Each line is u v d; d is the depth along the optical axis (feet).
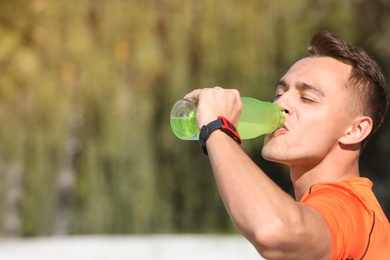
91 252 74.59
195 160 129.70
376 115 24.50
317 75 23.68
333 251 19.99
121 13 120.16
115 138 123.54
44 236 129.29
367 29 136.67
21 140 126.31
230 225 128.77
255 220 18.78
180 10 121.39
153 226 128.26
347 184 22.89
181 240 77.36
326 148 23.73
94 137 124.47
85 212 127.75
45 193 128.47
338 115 23.61
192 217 129.39
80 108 123.03
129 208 126.82
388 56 140.97
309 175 24.26
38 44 122.42
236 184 19.40
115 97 122.21
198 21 121.70
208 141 20.71
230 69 121.60
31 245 77.71
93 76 120.78
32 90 123.54
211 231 128.57
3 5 121.19
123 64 121.49
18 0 120.47
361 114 23.97
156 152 126.82
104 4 120.16
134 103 123.24
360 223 21.31
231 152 20.24
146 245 75.25
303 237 19.02
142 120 124.16
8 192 131.44
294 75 23.98
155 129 125.39
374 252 21.62
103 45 120.37
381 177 159.43
